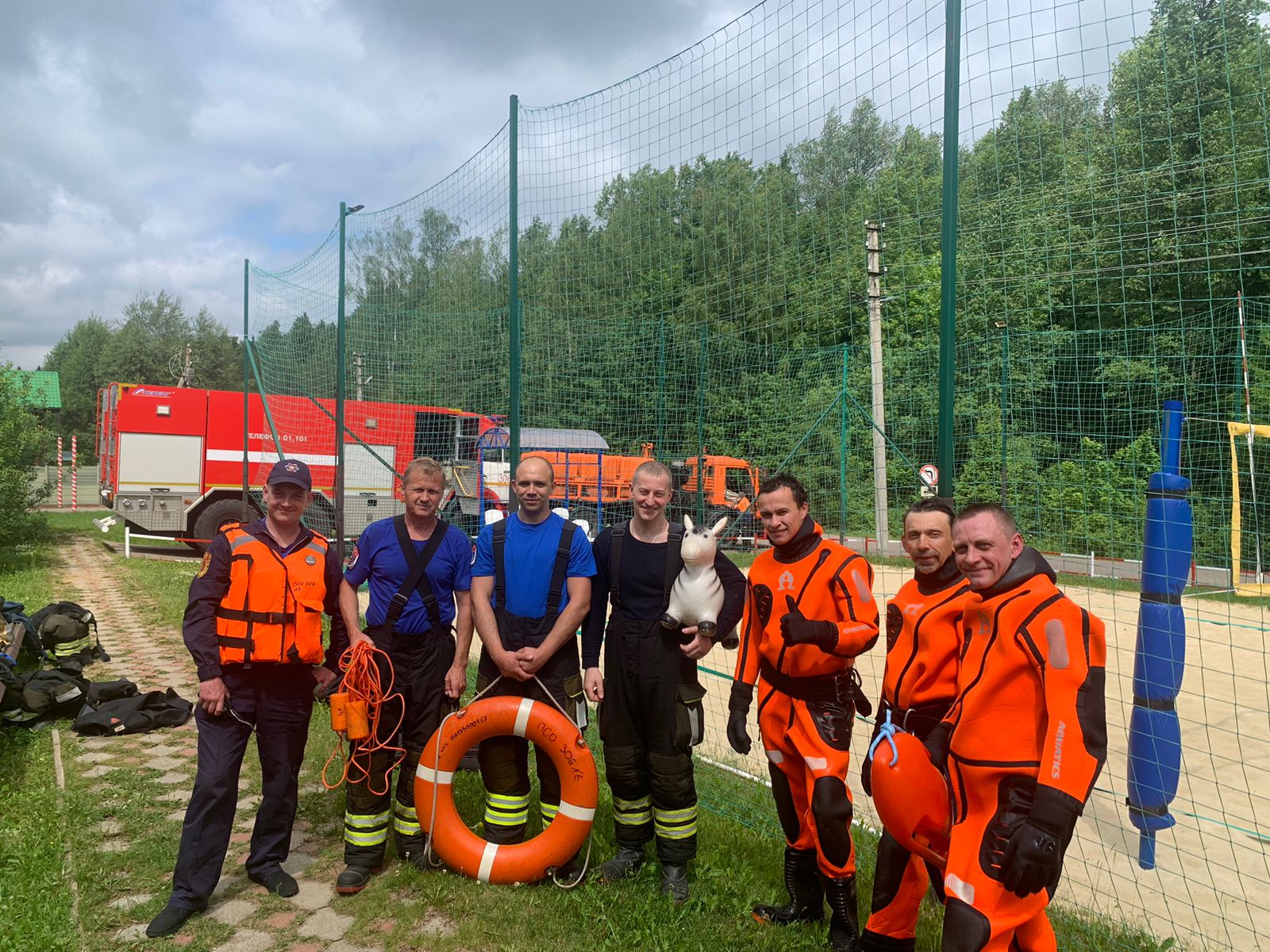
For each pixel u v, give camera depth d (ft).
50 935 9.67
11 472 50.93
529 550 11.48
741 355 31.89
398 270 33.68
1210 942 10.41
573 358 37.52
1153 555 12.73
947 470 10.26
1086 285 28.89
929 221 16.51
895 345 28.68
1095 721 6.67
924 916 10.50
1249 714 21.30
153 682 21.65
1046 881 6.52
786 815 10.27
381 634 11.83
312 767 15.55
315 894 11.15
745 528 32.53
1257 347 36.19
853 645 9.18
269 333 36.04
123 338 209.36
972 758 7.37
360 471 45.27
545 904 10.78
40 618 22.68
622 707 11.34
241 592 10.77
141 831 12.75
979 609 7.54
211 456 48.03
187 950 9.75
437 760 11.57
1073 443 25.81
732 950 9.78
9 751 16.22
